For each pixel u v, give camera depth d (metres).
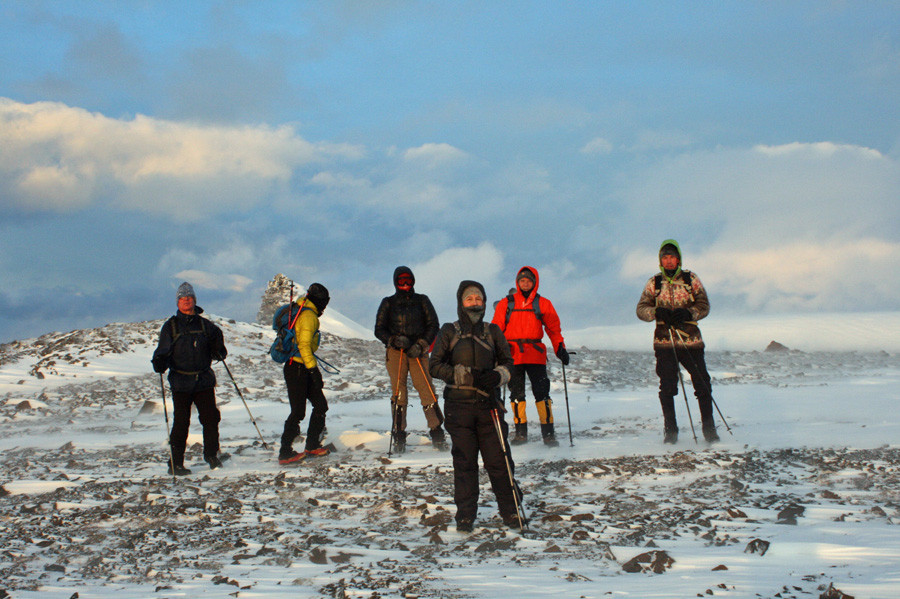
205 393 8.74
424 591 3.82
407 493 6.65
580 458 8.14
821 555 4.13
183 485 7.49
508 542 4.78
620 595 3.60
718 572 3.91
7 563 4.72
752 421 10.38
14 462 9.61
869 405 11.18
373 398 16.06
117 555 4.82
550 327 9.48
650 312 9.05
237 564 4.56
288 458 8.92
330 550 4.73
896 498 5.57
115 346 23.23
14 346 24.39
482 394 5.41
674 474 6.81
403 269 9.59
